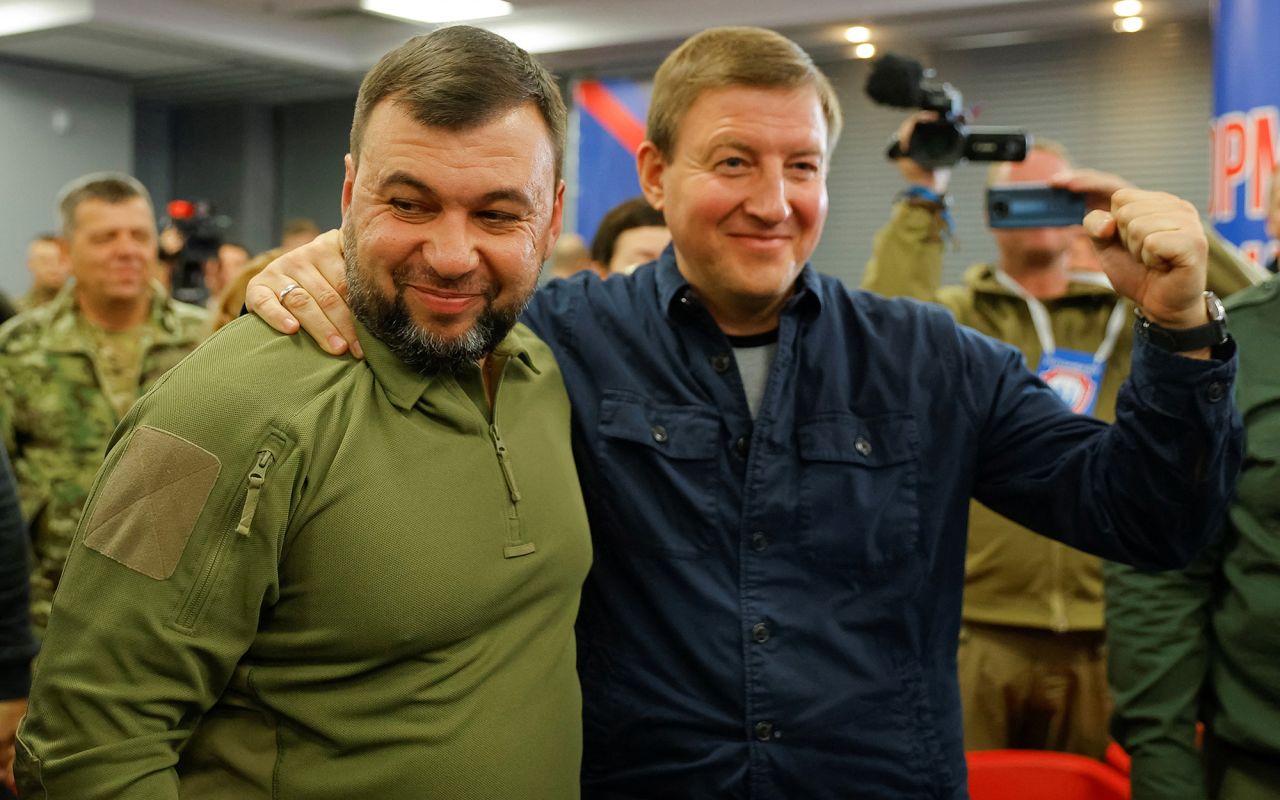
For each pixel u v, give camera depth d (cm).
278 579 109
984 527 247
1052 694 250
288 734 112
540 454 126
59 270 553
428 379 117
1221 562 164
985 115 716
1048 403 145
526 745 117
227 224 462
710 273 139
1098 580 246
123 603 104
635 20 741
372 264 112
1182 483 124
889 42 718
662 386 143
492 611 116
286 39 832
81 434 293
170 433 107
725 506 140
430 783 111
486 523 116
